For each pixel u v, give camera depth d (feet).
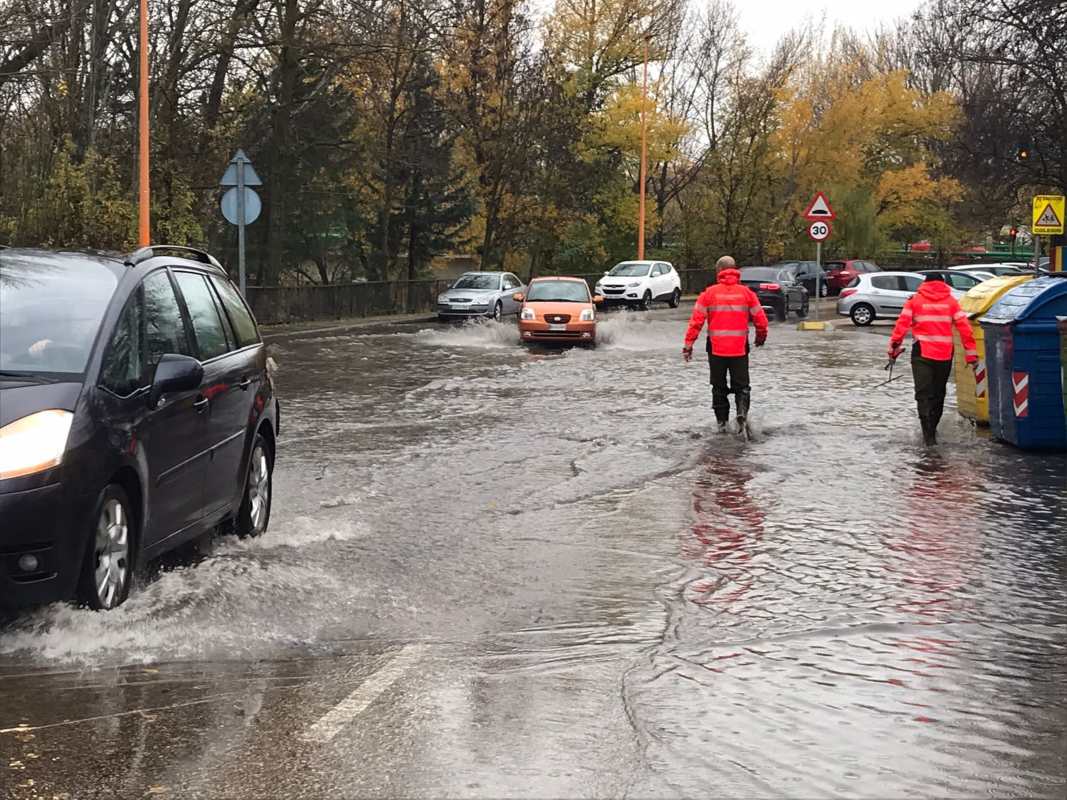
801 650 20.49
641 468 40.09
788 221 220.84
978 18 128.98
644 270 160.86
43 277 23.49
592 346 98.99
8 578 19.61
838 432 49.21
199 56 116.06
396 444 45.06
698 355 90.33
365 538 29.14
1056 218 93.20
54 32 98.07
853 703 17.72
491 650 20.30
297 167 147.95
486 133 170.60
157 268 25.71
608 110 196.13
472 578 25.31
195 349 25.90
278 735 16.17
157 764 15.14
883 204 239.71
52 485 19.76
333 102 152.15
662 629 21.72
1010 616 22.77
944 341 46.01
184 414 24.18
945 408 58.13
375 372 75.41
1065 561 27.32
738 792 14.38
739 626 21.98
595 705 17.51
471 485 36.70
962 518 32.24
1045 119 128.98
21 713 16.94
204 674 18.76
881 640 21.13
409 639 20.90
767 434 48.52
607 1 195.31
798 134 217.97
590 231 203.00
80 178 86.63
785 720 16.94
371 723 16.66
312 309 132.26
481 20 165.58
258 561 26.16
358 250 172.86
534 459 41.78
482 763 15.23
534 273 198.80
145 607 21.85
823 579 25.61
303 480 37.27
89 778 14.69
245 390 28.19
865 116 225.97
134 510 22.09
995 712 17.39
